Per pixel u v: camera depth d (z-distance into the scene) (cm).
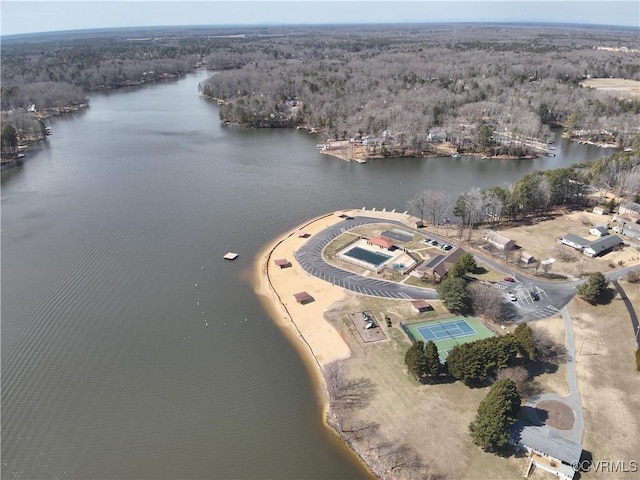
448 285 9906
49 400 7869
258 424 7412
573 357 8575
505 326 9475
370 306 10188
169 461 6831
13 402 7831
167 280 11369
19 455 6938
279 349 9050
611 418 7225
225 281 11356
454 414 7338
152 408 7712
